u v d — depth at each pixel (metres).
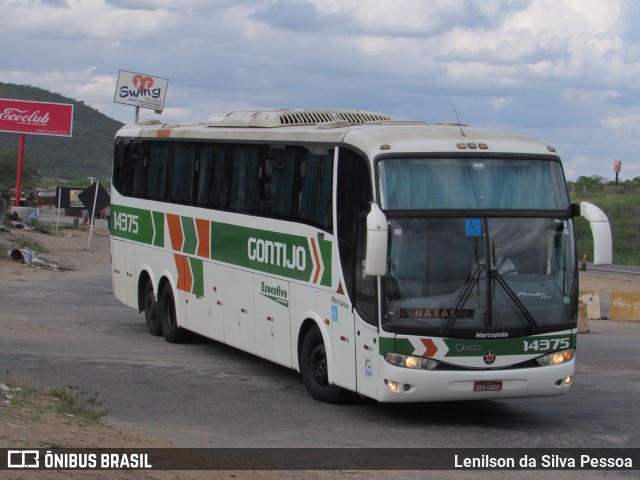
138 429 10.96
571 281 11.88
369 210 11.60
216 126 16.67
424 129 12.41
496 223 11.62
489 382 11.39
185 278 17.27
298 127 14.22
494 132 12.52
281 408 12.75
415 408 13.17
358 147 12.05
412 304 11.29
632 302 29.55
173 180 17.77
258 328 14.70
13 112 67.31
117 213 20.64
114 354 16.73
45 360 15.77
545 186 12.01
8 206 73.00
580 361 18.64
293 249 13.62
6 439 8.79
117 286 20.72
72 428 9.86
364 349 11.72
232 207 15.49
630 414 13.16
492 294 11.45
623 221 72.62
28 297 25.91
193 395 13.42
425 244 11.41
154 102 63.44
